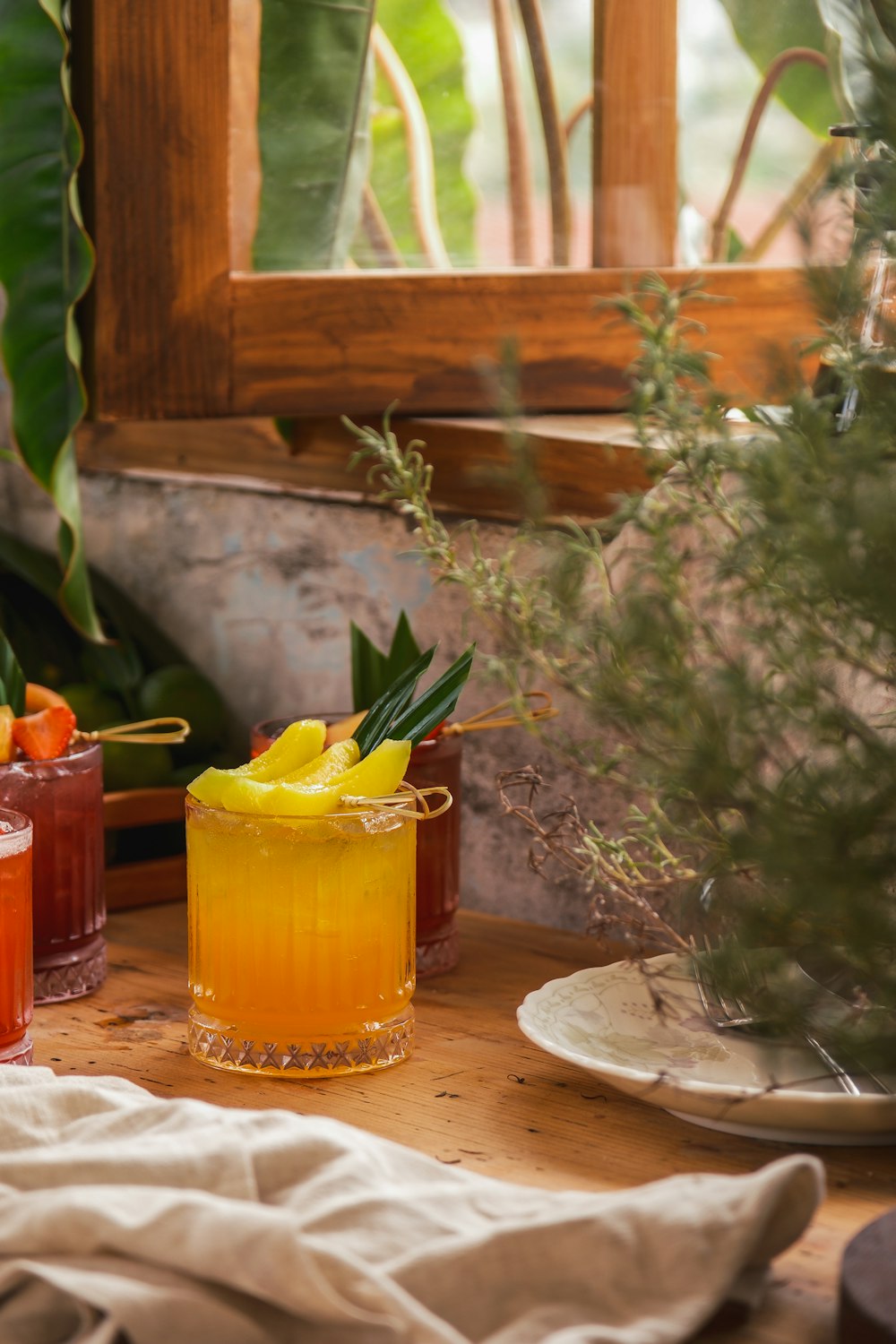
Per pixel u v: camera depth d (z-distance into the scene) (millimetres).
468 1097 1163
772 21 1391
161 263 1328
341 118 1355
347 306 1362
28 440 1349
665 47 1398
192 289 1335
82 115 1314
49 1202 1000
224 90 1324
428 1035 1233
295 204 1355
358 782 1185
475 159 1384
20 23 1297
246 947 1186
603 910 1330
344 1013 1187
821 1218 1062
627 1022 1190
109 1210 993
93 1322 983
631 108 1401
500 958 1336
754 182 1413
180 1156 1022
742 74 1401
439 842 1303
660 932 1191
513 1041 1226
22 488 1680
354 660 1341
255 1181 1026
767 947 1059
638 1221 993
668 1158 1107
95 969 1292
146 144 1316
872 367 1084
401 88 1366
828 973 1108
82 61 1310
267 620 1517
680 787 1059
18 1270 991
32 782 1262
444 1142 1121
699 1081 1123
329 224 1364
